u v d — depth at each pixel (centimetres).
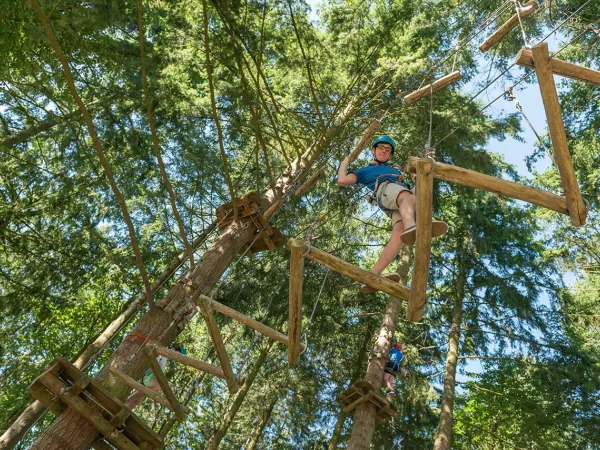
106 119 1159
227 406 1514
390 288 363
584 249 1617
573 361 1391
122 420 539
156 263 1293
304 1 1062
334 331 1347
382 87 1134
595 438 1319
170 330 687
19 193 1133
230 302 1277
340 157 986
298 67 1138
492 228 1528
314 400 1399
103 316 1478
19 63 772
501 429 1694
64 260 1135
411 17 1187
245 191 1278
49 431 558
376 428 1317
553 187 1600
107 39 866
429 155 308
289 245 337
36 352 1391
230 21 822
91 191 1182
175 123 1199
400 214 429
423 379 1354
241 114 1198
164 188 1234
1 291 1168
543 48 288
